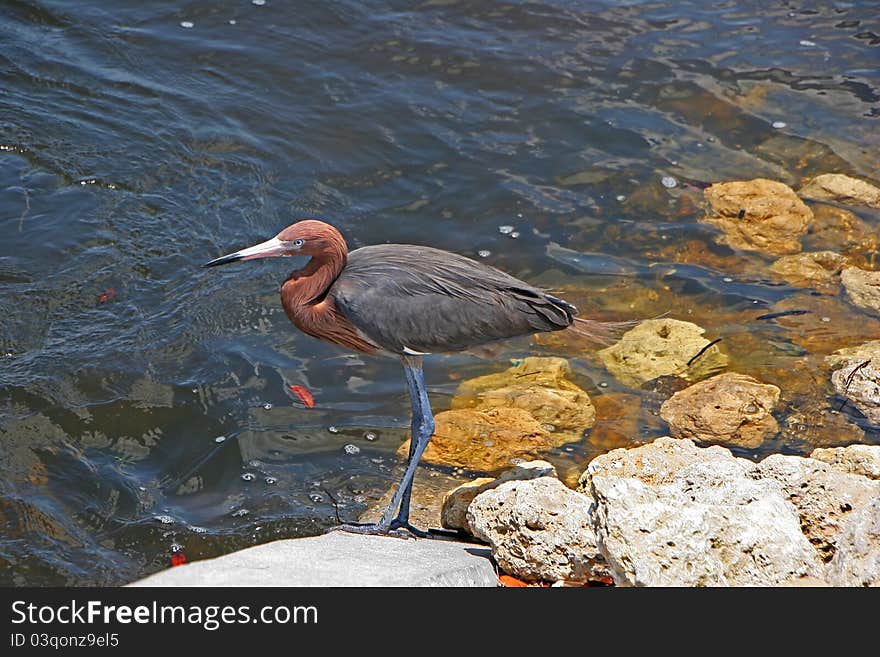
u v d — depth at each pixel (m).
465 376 9.27
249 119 12.23
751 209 11.16
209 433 8.41
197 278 10.06
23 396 8.57
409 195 11.35
